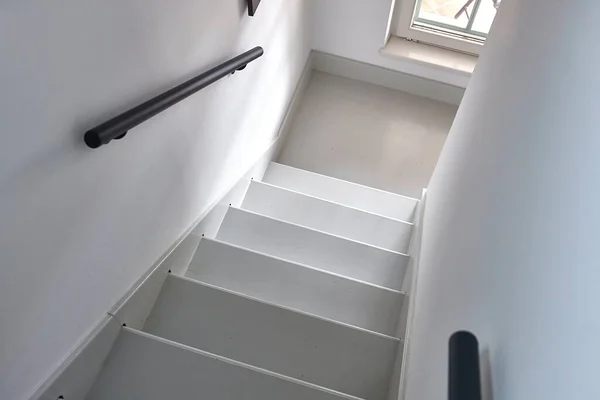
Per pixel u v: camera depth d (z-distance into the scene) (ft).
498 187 3.89
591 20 2.95
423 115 12.66
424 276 6.33
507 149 3.99
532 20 4.64
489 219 3.85
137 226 5.53
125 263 5.54
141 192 5.33
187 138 6.13
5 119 3.09
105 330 5.40
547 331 2.17
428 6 12.10
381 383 6.37
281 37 9.20
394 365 6.38
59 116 3.58
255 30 7.61
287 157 11.80
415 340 5.62
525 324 2.46
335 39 12.18
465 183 5.33
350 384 6.35
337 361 6.48
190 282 6.79
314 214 9.40
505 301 2.88
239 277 7.54
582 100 2.68
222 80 6.73
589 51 2.81
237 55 7.10
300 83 12.21
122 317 5.74
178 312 6.61
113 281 5.39
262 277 7.57
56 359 4.71
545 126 3.21
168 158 5.76
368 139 12.21
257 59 8.00
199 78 5.48
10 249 3.53
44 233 3.85
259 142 9.92
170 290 6.73
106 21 3.82
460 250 4.52
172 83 5.26
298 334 6.61
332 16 11.66
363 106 12.76
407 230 9.28
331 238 8.50
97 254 4.82
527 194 3.12
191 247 7.44
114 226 4.98
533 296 2.47
